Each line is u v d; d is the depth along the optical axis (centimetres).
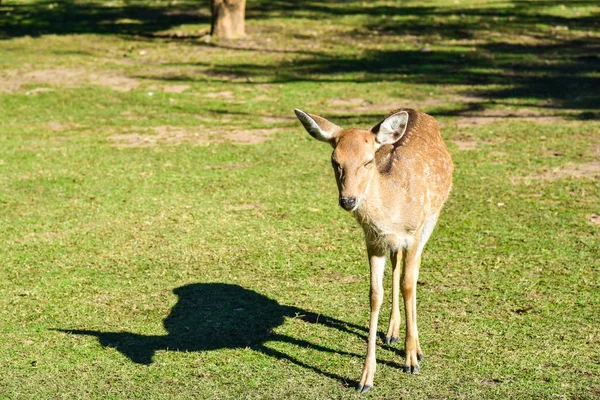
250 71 2023
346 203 604
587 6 2856
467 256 905
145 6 3053
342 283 848
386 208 634
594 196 1097
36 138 1462
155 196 1137
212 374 666
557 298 794
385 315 778
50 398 629
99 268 895
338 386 642
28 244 966
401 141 703
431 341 714
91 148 1391
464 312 768
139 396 630
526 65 2045
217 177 1221
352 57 2169
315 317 771
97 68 2062
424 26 2567
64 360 694
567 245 932
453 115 1577
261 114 1633
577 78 1886
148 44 2377
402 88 1822
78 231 1008
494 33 2448
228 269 886
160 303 807
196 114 1638
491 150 1328
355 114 1589
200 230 1005
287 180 1202
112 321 770
